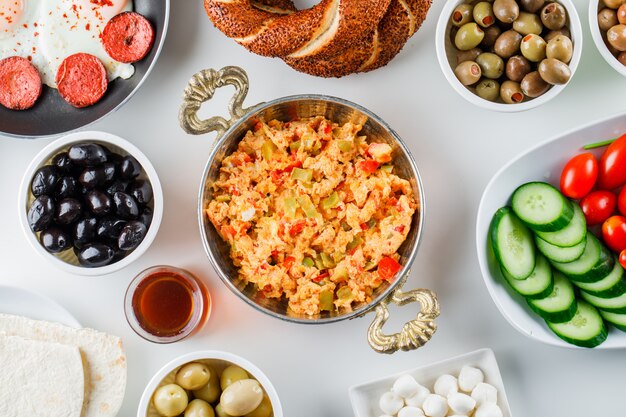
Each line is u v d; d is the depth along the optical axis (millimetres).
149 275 740
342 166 715
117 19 749
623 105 759
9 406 718
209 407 722
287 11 743
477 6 701
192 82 678
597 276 712
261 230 711
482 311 764
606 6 711
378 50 722
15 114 765
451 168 767
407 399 728
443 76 764
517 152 763
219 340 770
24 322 737
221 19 705
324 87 770
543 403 762
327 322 676
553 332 728
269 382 702
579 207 723
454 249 766
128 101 773
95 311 776
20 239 781
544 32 711
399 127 769
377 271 707
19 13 756
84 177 720
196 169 774
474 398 717
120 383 734
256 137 722
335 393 766
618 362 760
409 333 660
